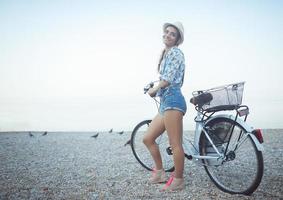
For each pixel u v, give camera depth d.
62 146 8.63
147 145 5.09
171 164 5.73
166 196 4.54
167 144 5.79
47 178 5.55
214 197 4.45
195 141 4.97
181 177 4.79
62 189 4.95
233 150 4.57
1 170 6.13
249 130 4.36
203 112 4.91
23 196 4.68
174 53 4.61
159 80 4.83
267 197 4.38
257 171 4.27
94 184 5.16
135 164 6.38
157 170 5.14
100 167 6.21
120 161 6.66
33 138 10.20
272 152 7.15
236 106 4.46
